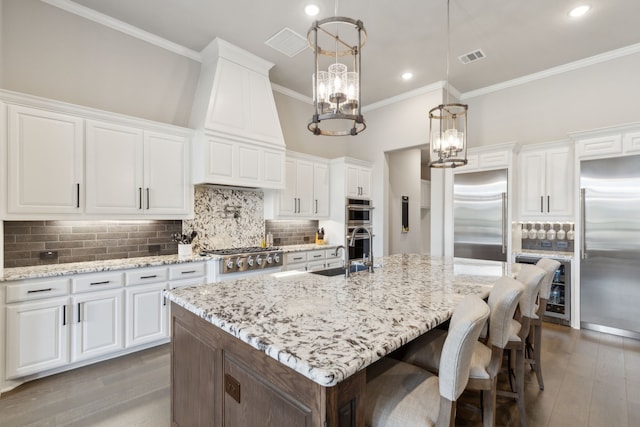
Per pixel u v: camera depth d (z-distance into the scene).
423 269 2.64
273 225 4.85
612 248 3.44
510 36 3.57
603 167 3.49
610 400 2.22
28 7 2.83
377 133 5.55
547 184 4.10
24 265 2.78
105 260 3.20
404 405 1.18
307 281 2.12
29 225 2.81
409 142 5.11
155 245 3.58
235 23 3.35
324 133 1.84
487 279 2.21
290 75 4.58
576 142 3.68
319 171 5.13
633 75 3.78
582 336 3.42
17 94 2.48
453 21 3.31
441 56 4.02
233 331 1.22
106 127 2.98
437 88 4.79
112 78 3.32
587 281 3.61
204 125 3.54
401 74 4.51
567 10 3.12
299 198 4.82
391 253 6.44
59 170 2.70
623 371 2.64
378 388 1.28
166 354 2.95
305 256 4.51
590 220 3.58
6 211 2.44
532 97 4.52
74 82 3.08
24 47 2.81
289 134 5.12
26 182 2.54
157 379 2.52
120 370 2.65
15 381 2.38
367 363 0.96
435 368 1.60
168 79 3.72
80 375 2.56
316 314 1.39
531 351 2.75
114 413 2.09
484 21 3.30
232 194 4.30
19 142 2.50
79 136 2.81
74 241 3.04
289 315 1.37
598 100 4.00
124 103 3.40
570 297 3.74
